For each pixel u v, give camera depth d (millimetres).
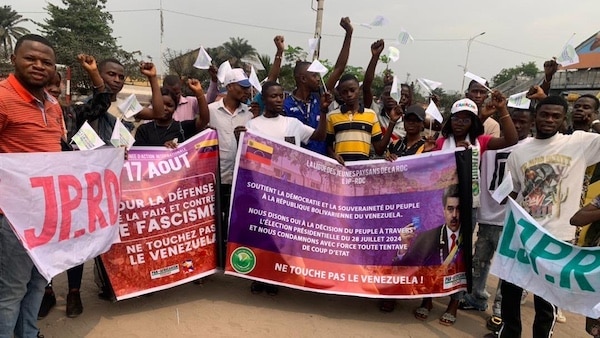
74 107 4191
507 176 3389
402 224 4242
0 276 2895
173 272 4160
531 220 3428
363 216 4309
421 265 4191
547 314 3525
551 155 3578
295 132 4578
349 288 4207
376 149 4863
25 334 3186
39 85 2895
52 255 3055
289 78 25938
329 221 4309
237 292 4648
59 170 3096
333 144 4844
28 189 2914
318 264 4262
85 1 47938
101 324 3832
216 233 4391
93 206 3375
